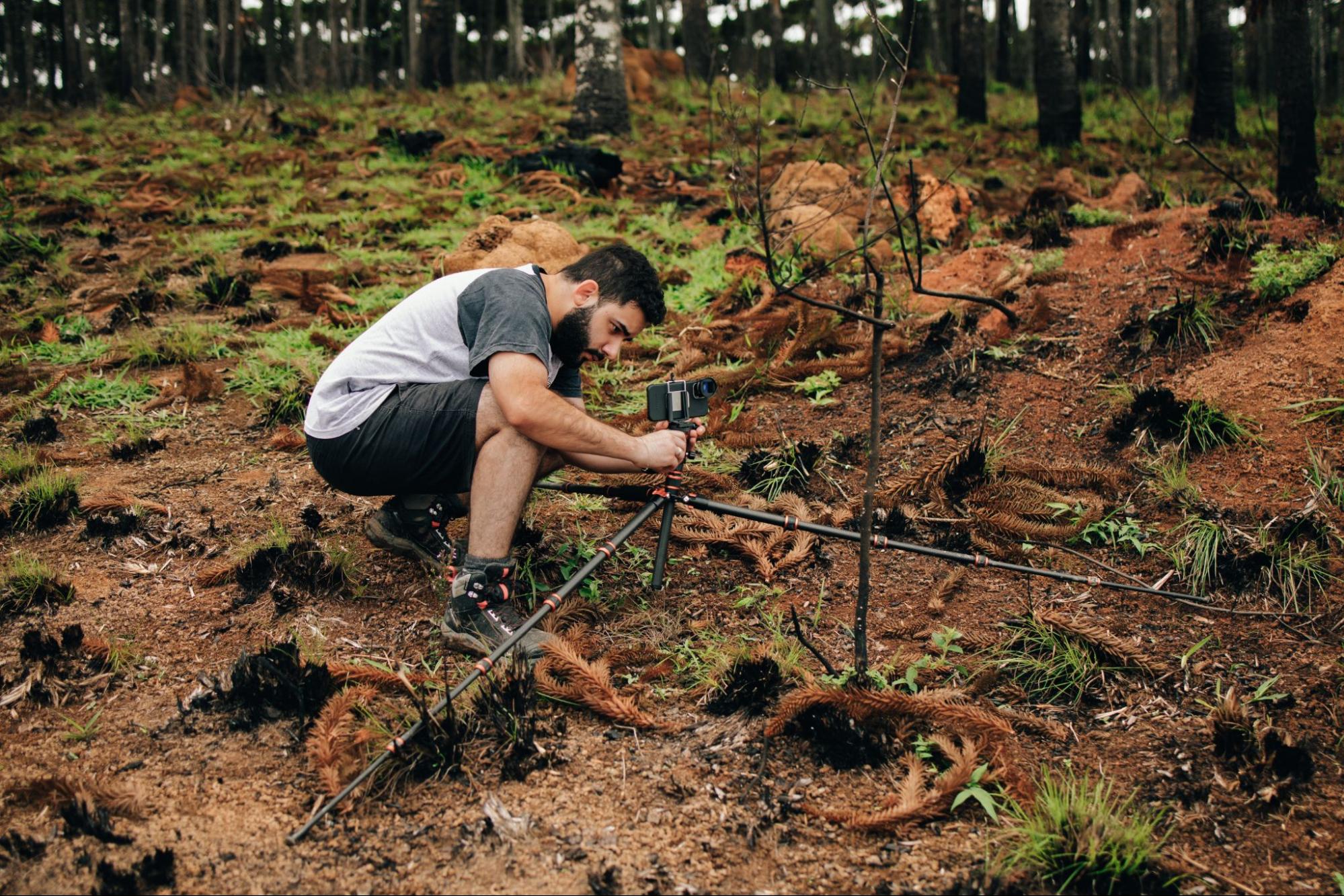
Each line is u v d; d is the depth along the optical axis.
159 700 2.85
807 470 4.08
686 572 3.55
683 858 2.33
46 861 2.27
